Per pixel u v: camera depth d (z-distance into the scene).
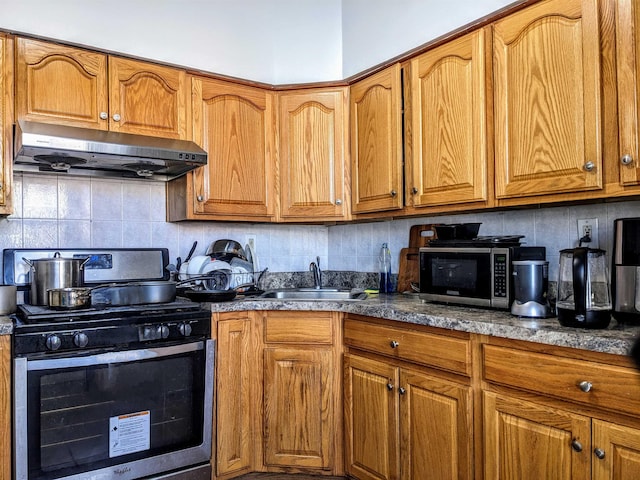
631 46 1.38
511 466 1.46
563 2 1.55
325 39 2.56
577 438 1.29
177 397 1.95
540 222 1.95
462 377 1.62
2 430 1.62
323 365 2.13
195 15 2.34
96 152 1.88
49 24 1.97
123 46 2.14
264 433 2.17
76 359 1.71
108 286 1.95
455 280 1.90
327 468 2.13
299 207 2.51
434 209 2.03
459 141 1.89
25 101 1.91
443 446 1.66
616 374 1.20
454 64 1.92
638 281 1.40
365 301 2.11
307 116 2.50
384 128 2.24
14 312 1.85
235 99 2.42
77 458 1.73
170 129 2.24
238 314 2.12
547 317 1.58
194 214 2.29
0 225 2.14
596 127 1.46
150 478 1.90
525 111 1.66
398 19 2.21
